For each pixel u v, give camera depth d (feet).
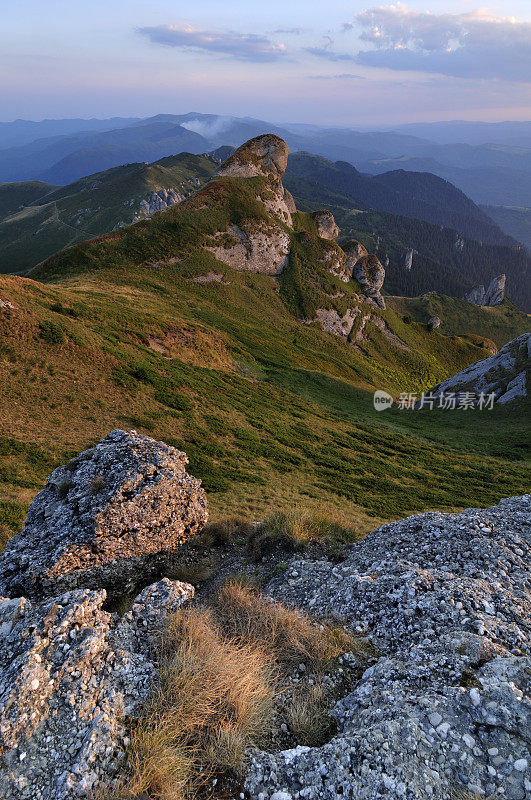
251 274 345.31
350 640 23.13
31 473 65.62
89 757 15.34
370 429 167.73
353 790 14.21
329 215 449.06
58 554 28.02
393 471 122.83
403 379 366.43
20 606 21.52
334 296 374.63
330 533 38.96
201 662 20.15
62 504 32.30
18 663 18.13
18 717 16.25
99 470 34.40
